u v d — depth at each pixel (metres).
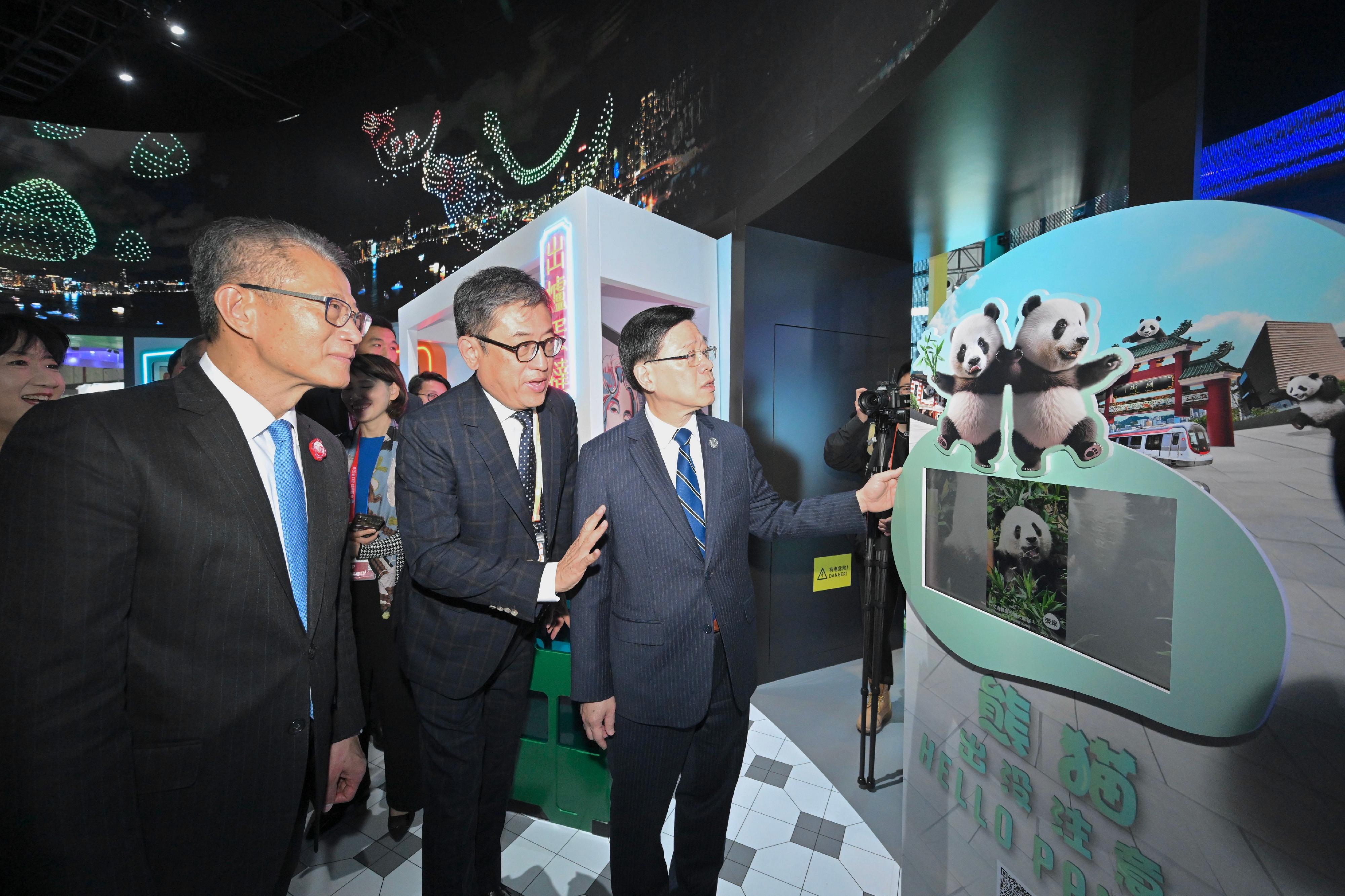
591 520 1.12
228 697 0.81
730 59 3.16
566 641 1.83
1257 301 0.64
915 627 1.34
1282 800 0.64
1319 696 0.60
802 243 2.83
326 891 1.52
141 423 0.76
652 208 4.09
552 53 5.29
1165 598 0.76
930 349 1.22
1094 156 1.79
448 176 6.66
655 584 1.21
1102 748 0.87
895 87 1.51
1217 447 0.69
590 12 4.77
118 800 0.71
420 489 1.25
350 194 7.71
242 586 0.82
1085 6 1.08
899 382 2.14
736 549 1.28
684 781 1.35
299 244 0.85
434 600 1.30
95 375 8.04
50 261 7.77
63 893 0.66
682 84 3.68
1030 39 1.18
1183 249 0.72
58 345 1.50
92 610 0.69
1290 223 0.61
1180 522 0.73
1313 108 1.50
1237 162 1.65
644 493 1.22
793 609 2.96
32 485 0.66
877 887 1.54
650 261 2.71
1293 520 0.62
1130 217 0.79
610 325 2.94
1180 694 0.74
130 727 0.76
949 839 1.25
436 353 5.40
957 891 1.23
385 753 1.71
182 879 0.80
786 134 2.63
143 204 8.08
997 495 1.05
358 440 1.88
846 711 2.59
